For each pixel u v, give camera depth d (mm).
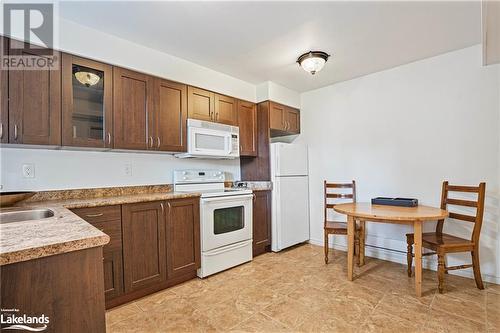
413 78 2777
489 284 2273
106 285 1886
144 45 2354
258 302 2008
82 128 2039
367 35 2207
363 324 1702
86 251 853
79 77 2033
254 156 3514
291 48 2438
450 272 2512
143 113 2367
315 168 3633
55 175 2131
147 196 2258
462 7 1814
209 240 2539
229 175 3561
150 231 2139
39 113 1823
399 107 2877
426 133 2695
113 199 2035
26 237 849
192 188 2988
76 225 1044
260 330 1658
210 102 2920
